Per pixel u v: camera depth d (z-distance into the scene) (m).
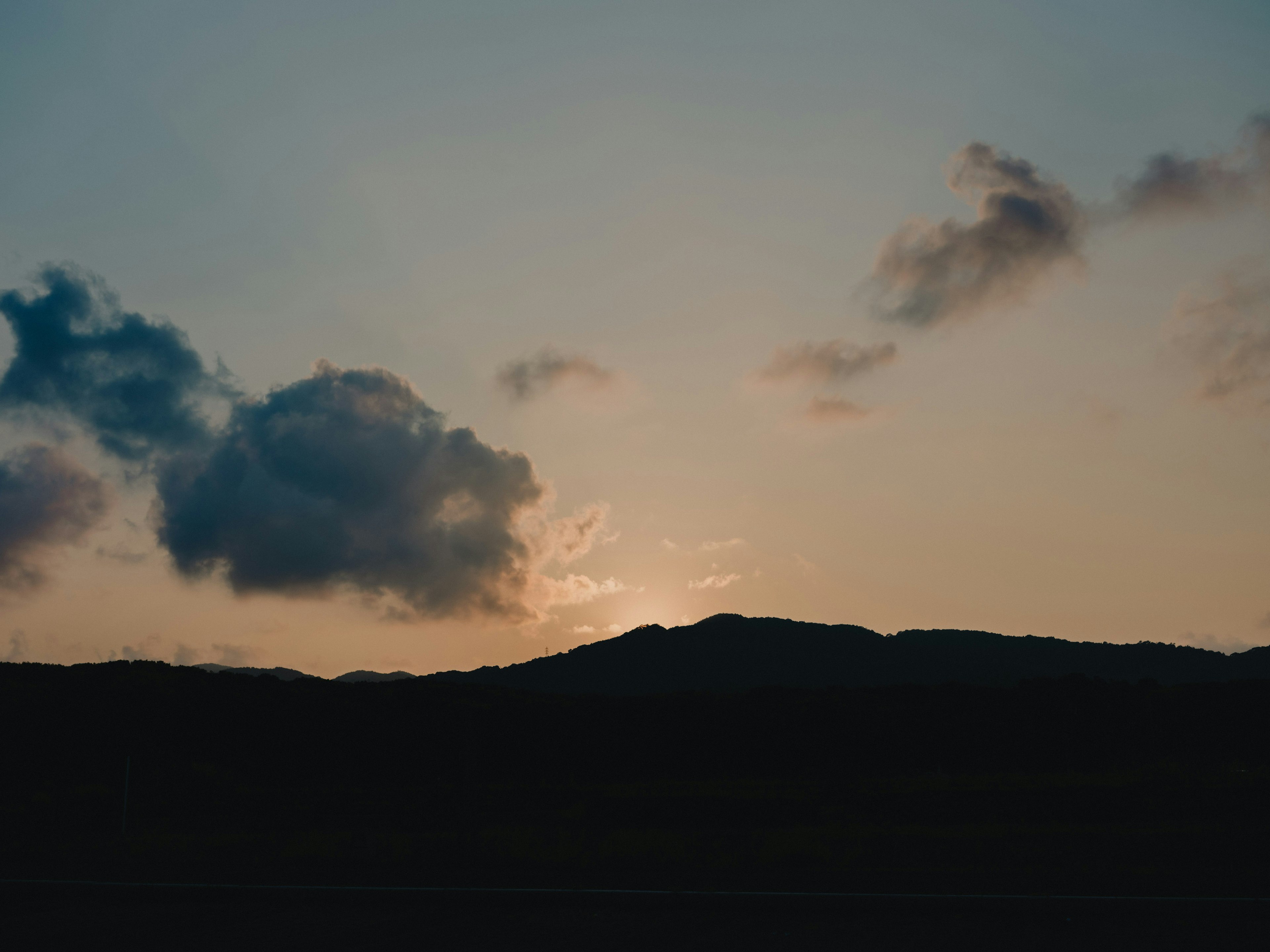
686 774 52.81
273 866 17.47
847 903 12.84
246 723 58.97
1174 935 11.31
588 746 58.03
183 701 61.09
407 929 12.12
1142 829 21.56
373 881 15.48
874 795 32.50
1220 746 55.28
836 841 20.06
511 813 29.12
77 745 50.56
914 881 15.09
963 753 56.12
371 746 56.38
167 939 11.81
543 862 17.53
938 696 68.75
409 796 35.03
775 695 70.88
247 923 12.54
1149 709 61.72
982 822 25.78
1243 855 17.84
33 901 13.85
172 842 21.25
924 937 11.36
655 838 19.66
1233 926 11.67
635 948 11.10
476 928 12.10
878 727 60.38
